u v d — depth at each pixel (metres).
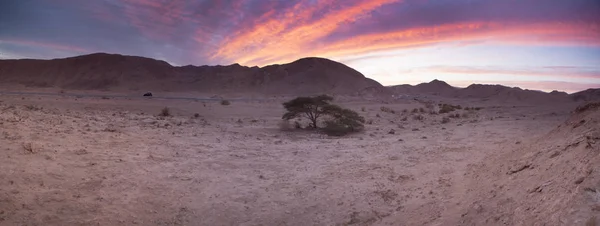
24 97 43.16
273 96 110.38
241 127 24.86
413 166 11.34
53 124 14.77
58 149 10.73
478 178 7.99
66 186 7.95
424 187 8.70
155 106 40.25
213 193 8.80
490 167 8.57
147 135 15.84
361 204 8.12
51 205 6.88
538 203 4.63
